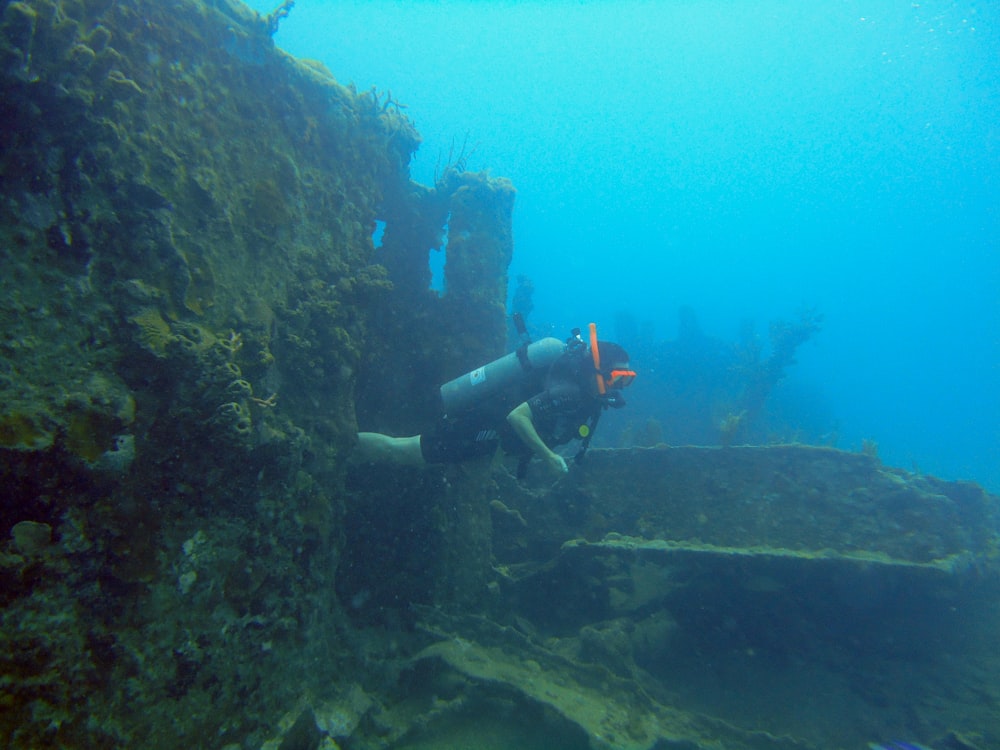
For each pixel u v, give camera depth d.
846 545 4.62
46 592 1.74
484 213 5.43
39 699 1.67
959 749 3.56
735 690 4.55
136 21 2.52
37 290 1.90
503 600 4.90
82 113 2.02
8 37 1.75
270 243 3.12
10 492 1.66
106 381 1.99
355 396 4.71
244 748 2.37
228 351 2.32
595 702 3.44
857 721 4.11
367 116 4.32
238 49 3.15
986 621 4.88
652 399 15.10
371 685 3.44
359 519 4.27
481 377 4.04
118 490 1.97
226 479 2.39
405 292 5.32
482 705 3.28
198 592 2.27
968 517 5.28
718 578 4.87
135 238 2.25
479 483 4.73
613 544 4.71
